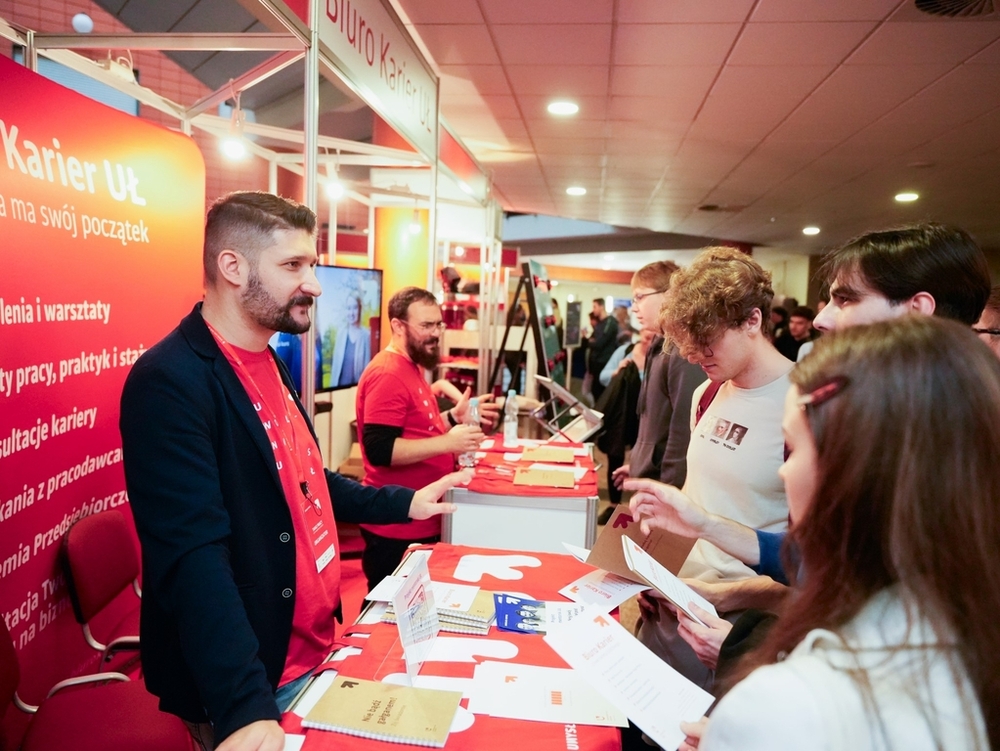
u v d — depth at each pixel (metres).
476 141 5.79
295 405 1.42
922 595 0.52
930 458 0.53
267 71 2.29
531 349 5.96
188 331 1.19
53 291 1.58
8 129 1.41
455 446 2.27
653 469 2.31
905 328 0.59
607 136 5.42
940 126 4.67
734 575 1.52
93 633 1.94
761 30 3.30
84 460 1.75
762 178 6.66
